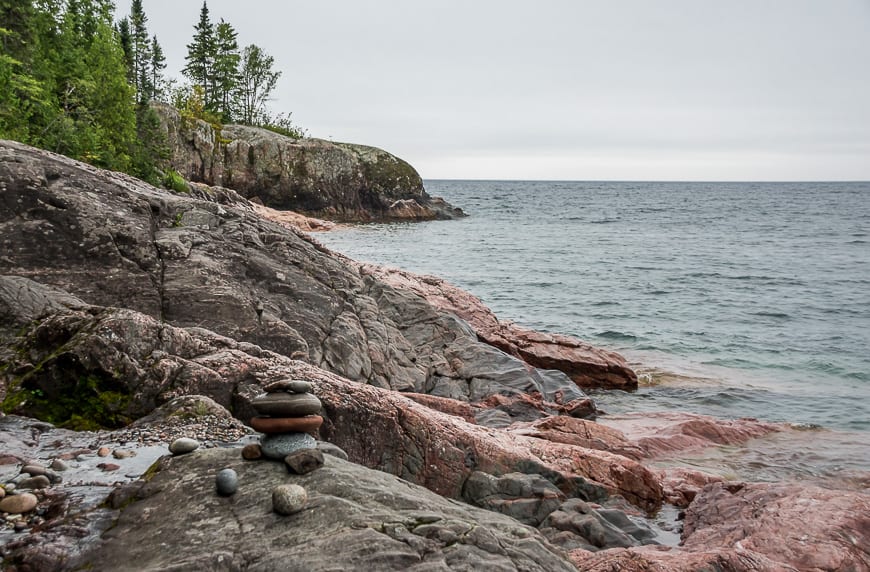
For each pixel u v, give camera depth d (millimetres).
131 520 5266
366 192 88500
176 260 15336
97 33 49406
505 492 10172
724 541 8773
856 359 25609
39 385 8453
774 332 30250
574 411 17672
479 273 46031
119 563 4719
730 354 26250
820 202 177375
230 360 9453
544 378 19875
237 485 5504
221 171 73125
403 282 25312
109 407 8414
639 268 50531
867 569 7762
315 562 4543
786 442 15797
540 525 9758
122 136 43719
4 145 14969
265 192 77000
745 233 84688
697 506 10578
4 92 34375
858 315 34375
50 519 5395
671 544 9828
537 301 36750
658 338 28734
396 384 17281
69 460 6676
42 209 13883
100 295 13727
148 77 110750
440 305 23656
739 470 13898
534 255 56969
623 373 21578
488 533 5086
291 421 6000
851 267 52938
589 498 10992
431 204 98625
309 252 19000
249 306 15352
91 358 8539
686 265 52969
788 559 7938
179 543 4844
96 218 14453
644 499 11648
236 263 16438
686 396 20750
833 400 20422
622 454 14023
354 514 5082
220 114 95562
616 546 9219
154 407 8602
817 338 29125
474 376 18828
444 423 10617
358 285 19500
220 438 7516
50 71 43438
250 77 109688
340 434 9281
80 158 36062
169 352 9367
